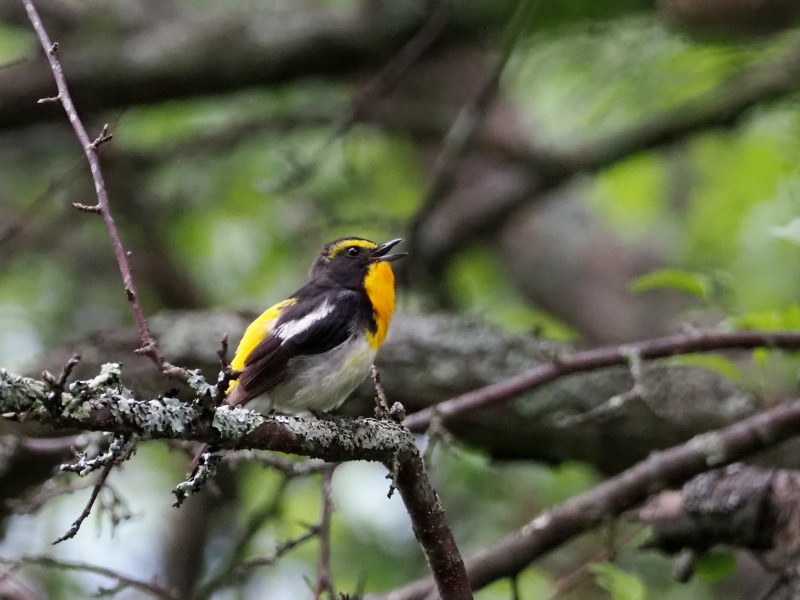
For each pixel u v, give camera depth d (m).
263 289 15.26
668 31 11.79
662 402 9.85
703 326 10.34
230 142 14.94
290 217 15.57
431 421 8.17
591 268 15.15
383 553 12.87
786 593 8.13
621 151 13.59
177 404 5.05
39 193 14.86
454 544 6.43
